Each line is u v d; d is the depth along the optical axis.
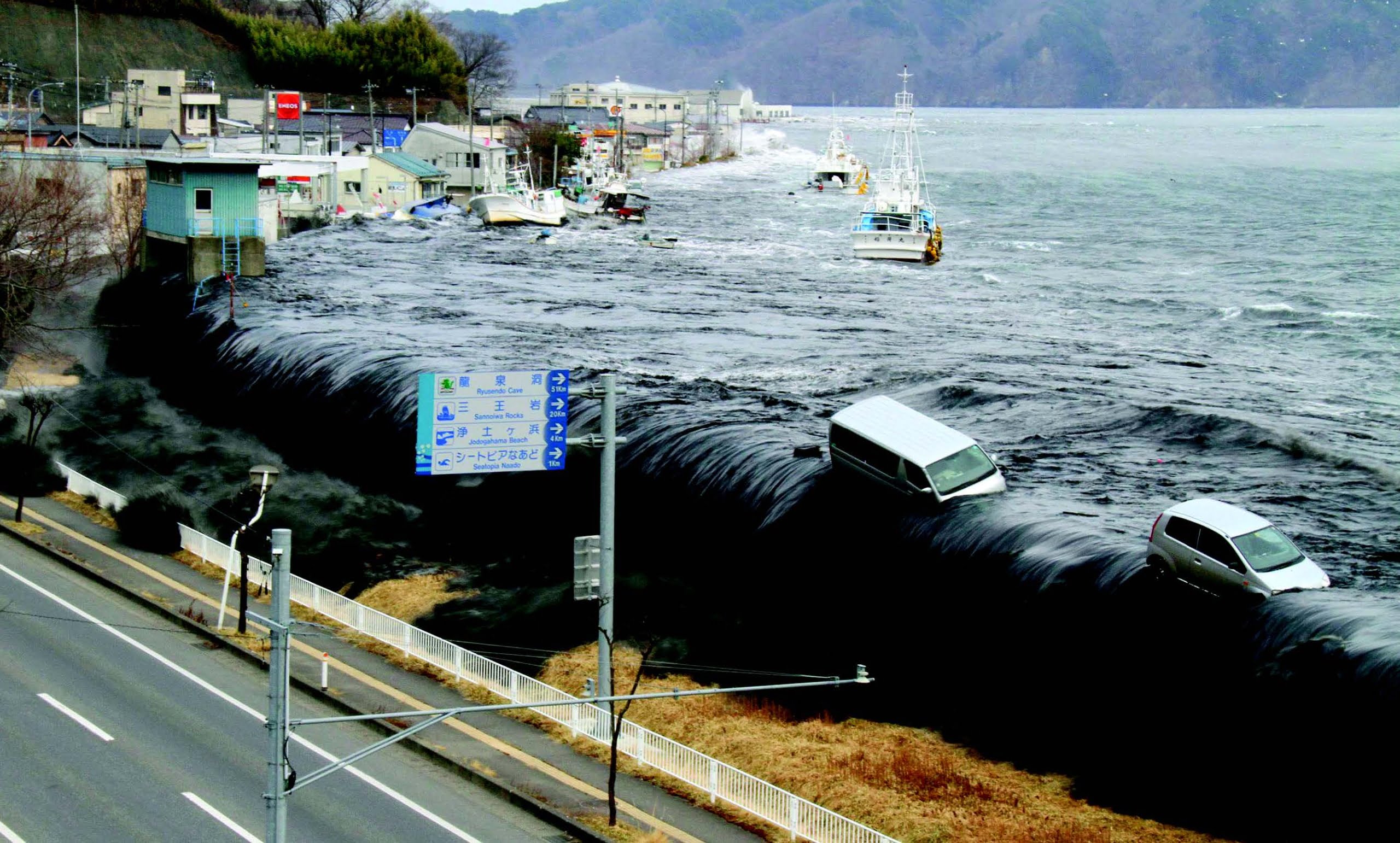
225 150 142.75
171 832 27.69
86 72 173.62
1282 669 33.12
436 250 117.62
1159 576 37.06
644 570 46.31
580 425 57.28
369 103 193.38
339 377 66.06
